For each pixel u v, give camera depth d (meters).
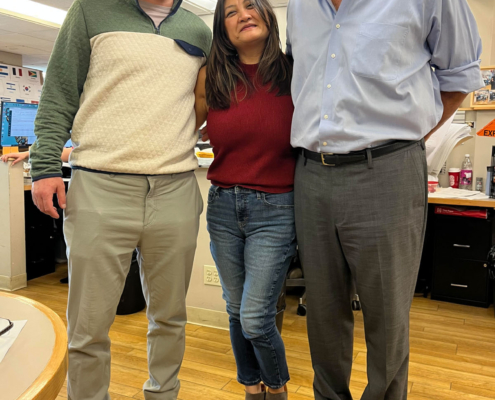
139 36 1.40
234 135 1.49
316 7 1.34
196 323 2.88
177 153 1.46
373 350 1.42
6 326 0.74
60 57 1.40
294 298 3.46
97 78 1.41
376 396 1.41
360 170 1.29
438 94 1.39
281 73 1.50
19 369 0.63
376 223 1.30
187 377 2.20
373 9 1.24
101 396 1.47
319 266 1.44
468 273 3.33
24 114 3.90
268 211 1.51
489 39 4.30
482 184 3.72
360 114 1.27
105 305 1.43
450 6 1.24
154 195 1.46
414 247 1.37
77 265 1.40
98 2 1.39
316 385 1.57
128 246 1.46
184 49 1.48
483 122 3.67
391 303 1.34
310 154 1.39
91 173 1.41
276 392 1.65
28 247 3.88
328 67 1.30
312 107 1.35
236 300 1.64
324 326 1.49
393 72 1.24
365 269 1.35
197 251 2.84
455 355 2.49
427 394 2.06
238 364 1.72
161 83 1.42
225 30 1.50
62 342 0.71
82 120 1.42
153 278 1.55
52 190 1.40
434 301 3.45
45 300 3.37
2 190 3.55
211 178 1.60
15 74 7.51
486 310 3.24
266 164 1.50
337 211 1.34
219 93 1.50
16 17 6.12
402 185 1.29
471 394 2.07
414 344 2.64
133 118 1.39
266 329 1.54
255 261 1.52
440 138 3.32
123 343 2.56
